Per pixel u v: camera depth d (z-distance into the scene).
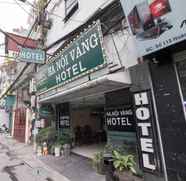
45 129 8.97
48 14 9.86
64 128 8.91
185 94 3.36
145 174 3.93
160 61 3.71
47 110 9.59
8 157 8.09
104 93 5.72
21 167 6.36
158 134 3.72
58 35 8.76
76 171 5.53
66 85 6.63
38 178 5.17
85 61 5.37
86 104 9.11
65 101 8.61
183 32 2.88
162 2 3.06
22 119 14.06
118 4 4.81
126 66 4.56
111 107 5.36
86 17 6.48
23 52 7.46
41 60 7.85
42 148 8.28
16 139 15.23
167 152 3.54
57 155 7.72
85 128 10.05
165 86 3.66
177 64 3.52
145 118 4.00
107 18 5.15
